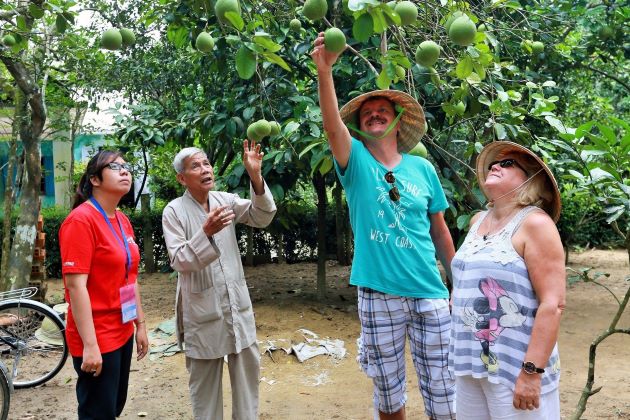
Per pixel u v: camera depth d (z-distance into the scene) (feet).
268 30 12.82
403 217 8.89
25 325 15.81
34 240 20.35
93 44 25.95
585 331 19.35
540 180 7.47
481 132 17.72
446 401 9.01
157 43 28.35
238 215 10.61
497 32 17.24
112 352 9.02
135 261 9.65
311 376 15.39
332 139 8.62
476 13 14.10
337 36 7.87
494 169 7.66
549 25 20.84
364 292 9.08
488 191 7.64
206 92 22.93
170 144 23.29
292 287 26.84
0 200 38.27
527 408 6.89
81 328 8.57
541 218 7.07
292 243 33.81
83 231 8.69
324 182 22.91
